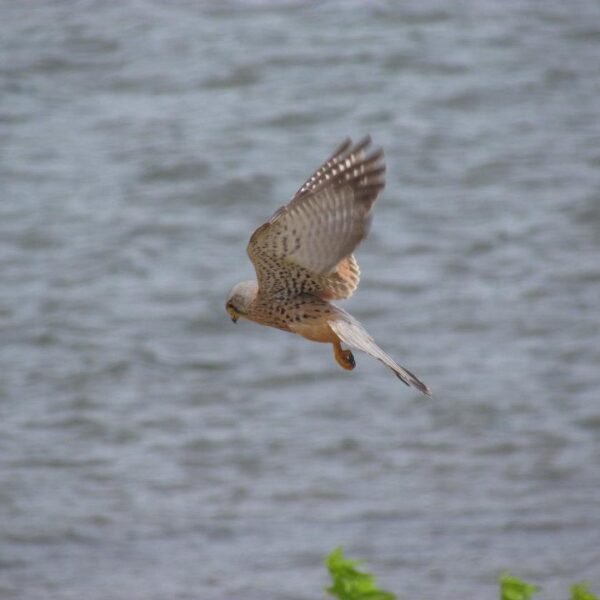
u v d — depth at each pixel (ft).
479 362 60.54
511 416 55.93
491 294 66.74
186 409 57.62
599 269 68.69
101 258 71.51
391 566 44.19
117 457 53.62
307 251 20.76
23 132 88.12
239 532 47.19
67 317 65.46
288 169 81.05
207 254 71.92
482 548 45.24
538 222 74.28
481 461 52.44
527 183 79.15
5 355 62.28
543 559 44.70
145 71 97.50
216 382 59.82
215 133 86.28
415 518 48.11
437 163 82.02
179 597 42.47
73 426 56.24
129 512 49.26
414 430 55.36
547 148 83.51
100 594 43.04
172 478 51.98
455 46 101.14
